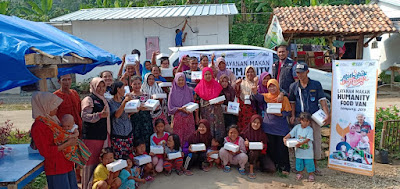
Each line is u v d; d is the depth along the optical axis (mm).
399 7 16266
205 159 5094
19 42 2566
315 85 4852
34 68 2861
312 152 4699
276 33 11664
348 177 4875
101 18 12656
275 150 5008
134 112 4480
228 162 5090
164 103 5492
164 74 6090
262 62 7078
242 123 5504
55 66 2982
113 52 13539
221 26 13141
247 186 4543
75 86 13766
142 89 5387
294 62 5477
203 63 5895
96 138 4078
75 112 4316
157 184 4629
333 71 4957
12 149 4184
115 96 4469
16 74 2424
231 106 5234
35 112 3223
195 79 5516
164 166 4848
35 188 4555
